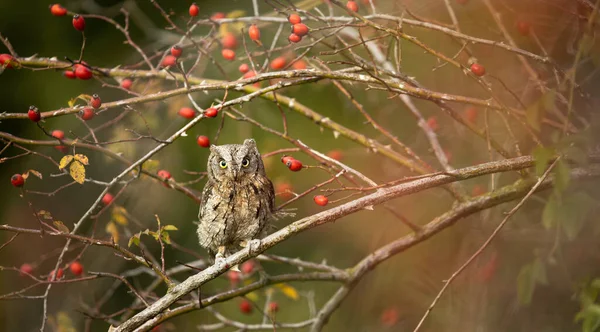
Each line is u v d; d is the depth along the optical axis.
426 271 11.23
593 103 7.96
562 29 9.04
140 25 13.45
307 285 13.06
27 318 13.22
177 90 8.10
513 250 10.43
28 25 14.34
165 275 7.17
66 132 13.42
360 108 8.98
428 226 8.84
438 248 11.23
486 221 10.55
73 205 13.61
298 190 12.82
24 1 14.38
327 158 7.24
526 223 10.35
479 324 10.28
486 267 10.45
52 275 8.78
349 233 12.73
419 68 11.31
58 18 14.40
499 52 10.17
